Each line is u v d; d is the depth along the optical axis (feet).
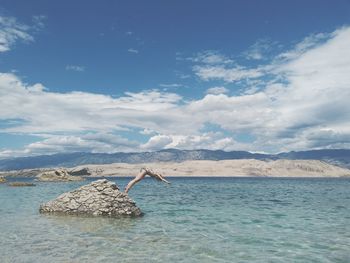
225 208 107.96
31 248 52.47
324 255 49.39
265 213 95.61
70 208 88.99
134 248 52.85
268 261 46.37
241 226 73.05
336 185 361.10
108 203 87.71
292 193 199.62
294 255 49.32
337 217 88.22
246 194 183.93
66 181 362.94
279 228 70.74
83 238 59.88
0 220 78.84
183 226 72.59
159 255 48.91
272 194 187.21
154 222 77.77
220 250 51.96
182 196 161.79
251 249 52.70
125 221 78.84
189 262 45.60
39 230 66.90
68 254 49.08
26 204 115.85
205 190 225.97
